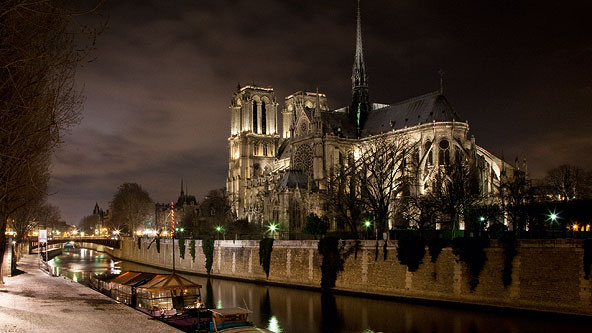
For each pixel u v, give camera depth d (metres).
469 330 56.25
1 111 25.97
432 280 70.75
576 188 131.50
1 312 42.62
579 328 53.34
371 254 79.56
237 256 110.62
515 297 62.03
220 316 49.06
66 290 60.44
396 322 61.94
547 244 59.72
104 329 35.75
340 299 78.62
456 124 142.50
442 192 114.06
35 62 27.12
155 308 57.31
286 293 87.00
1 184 30.39
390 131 155.12
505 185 113.25
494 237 74.69
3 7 22.11
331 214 124.44
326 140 165.00
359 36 184.38
